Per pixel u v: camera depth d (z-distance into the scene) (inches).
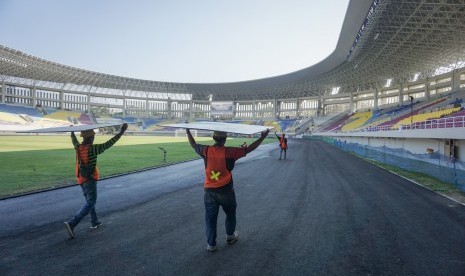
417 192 429.1
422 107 2098.9
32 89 3558.1
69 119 3570.4
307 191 428.5
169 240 227.0
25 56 2915.8
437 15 1428.4
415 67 2422.5
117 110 4419.3
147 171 633.0
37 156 874.8
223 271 174.7
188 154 1057.5
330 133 2691.9
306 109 4089.6
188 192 416.5
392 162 809.5
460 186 459.5
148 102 4517.7
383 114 2632.9
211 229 203.9
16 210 316.8
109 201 360.2
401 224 273.0
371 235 241.8
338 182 508.7
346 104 3750.0
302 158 969.5
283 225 267.3
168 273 172.1
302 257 196.5
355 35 1889.8
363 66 2591.0
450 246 218.7
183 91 4505.4
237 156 202.1
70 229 228.2
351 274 173.2
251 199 374.6
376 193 418.3
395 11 1457.9
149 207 331.0
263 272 173.9
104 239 229.0
